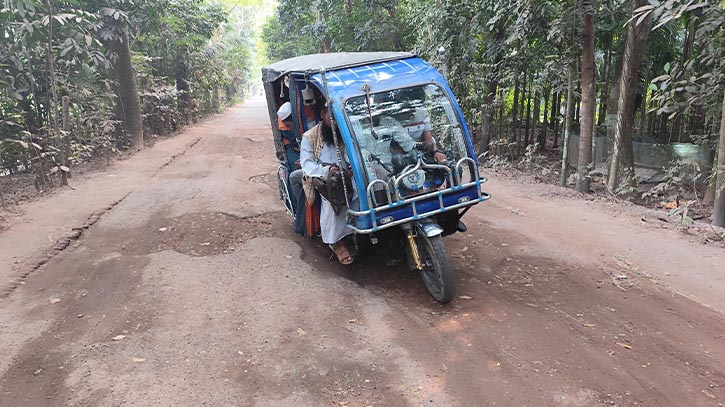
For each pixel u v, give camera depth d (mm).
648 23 8102
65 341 3990
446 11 11266
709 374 3531
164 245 6078
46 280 5172
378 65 5309
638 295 4750
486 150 12203
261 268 5340
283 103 6371
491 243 6133
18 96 9641
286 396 3318
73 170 10641
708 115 7867
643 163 10109
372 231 4504
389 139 4750
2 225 6758
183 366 3641
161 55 19312
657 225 6668
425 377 3514
